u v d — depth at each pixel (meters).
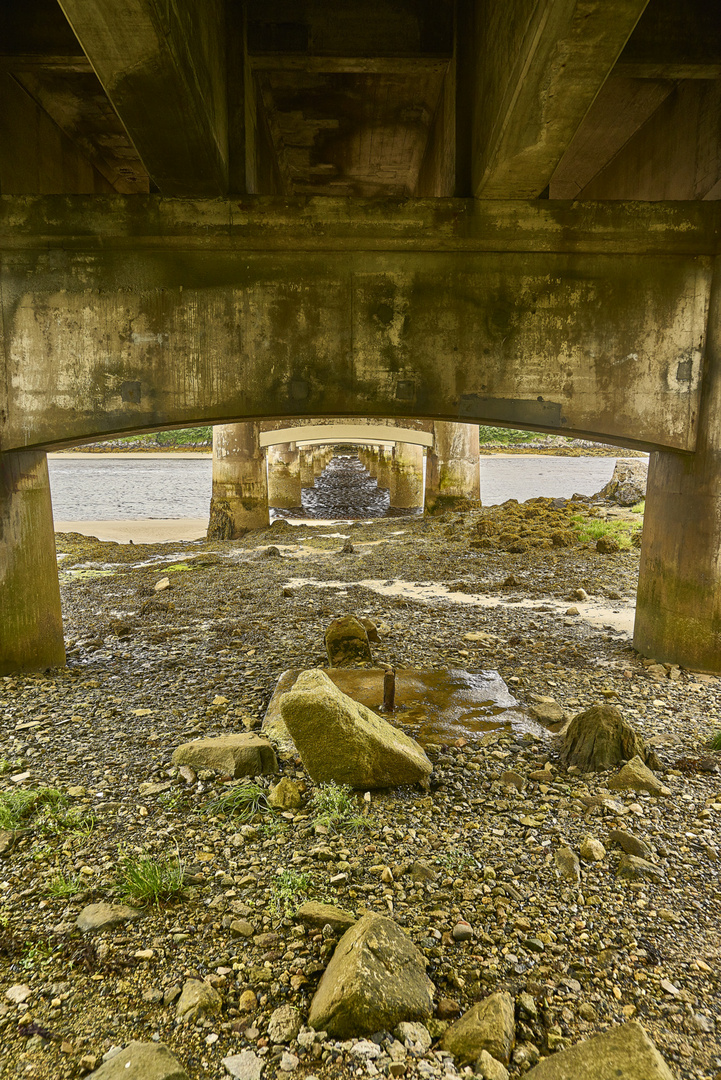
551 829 5.02
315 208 7.78
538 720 7.02
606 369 8.24
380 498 49.59
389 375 8.22
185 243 7.92
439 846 4.80
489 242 7.95
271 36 8.00
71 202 7.75
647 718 7.09
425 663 8.98
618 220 7.84
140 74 5.62
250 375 8.19
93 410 8.17
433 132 10.64
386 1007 3.26
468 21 7.84
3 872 4.52
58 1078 3.00
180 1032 3.26
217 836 4.95
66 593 14.62
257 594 13.73
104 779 5.83
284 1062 3.09
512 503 24.42
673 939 3.91
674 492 8.70
